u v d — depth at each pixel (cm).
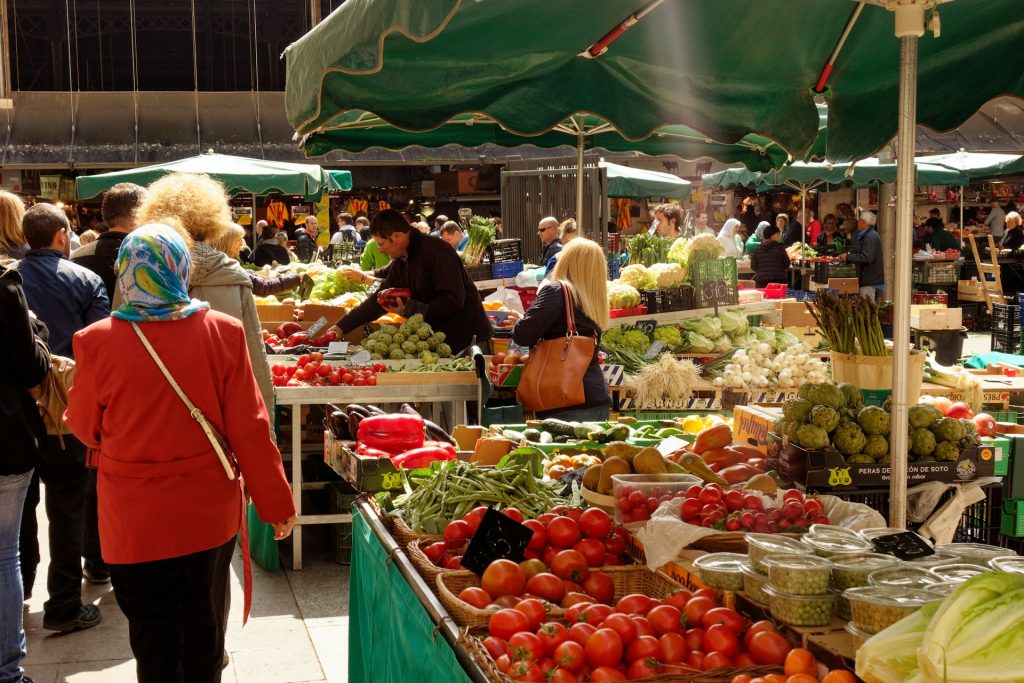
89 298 506
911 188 358
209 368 322
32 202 2258
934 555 274
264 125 2398
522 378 586
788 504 321
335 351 680
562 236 988
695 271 800
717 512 320
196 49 2523
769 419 444
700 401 720
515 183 1290
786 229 1911
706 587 281
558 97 491
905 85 357
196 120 2369
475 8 370
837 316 476
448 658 262
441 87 423
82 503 499
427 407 686
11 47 2462
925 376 591
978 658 192
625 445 396
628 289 780
